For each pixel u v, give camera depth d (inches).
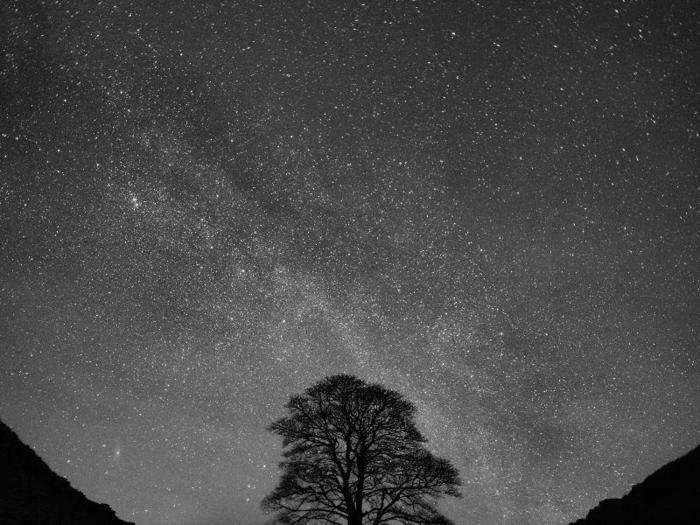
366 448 785.6
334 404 810.8
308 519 748.0
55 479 622.5
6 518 440.8
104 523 601.9
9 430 652.1
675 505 800.3
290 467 778.2
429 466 770.8
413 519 749.9
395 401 814.5
